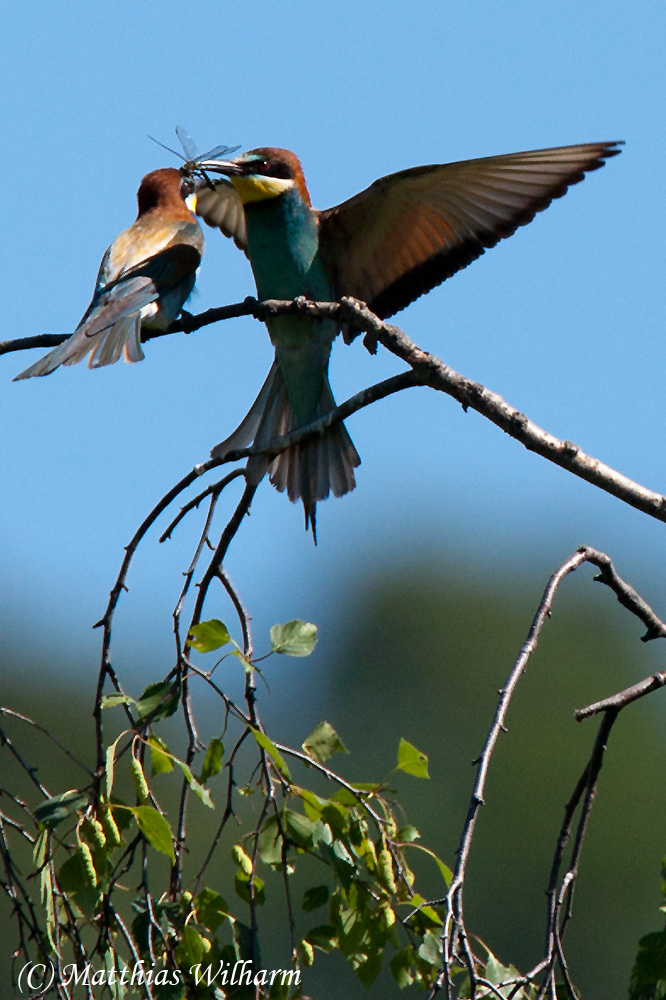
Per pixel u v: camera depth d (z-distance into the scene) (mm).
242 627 7332
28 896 6215
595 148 9156
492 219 9898
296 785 6609
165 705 6453
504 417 7512
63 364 9273
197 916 6457
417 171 9695
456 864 5637
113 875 6262
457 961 6520
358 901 6496
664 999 6035
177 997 6152
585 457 7488
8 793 6230
